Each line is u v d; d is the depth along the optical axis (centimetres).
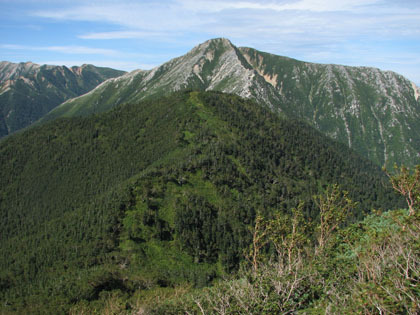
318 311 1438
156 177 10475
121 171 13512
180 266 8188
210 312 1662
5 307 5844
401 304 1055
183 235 8806
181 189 10181
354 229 2219
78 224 9494
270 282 1639
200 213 9362
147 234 8762
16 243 10150
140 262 7975
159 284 6444
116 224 8912
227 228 9312
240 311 1504
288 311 1452
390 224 2155
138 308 2605
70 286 5988
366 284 1223
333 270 1678
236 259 8506
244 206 10106
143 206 9406
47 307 5216
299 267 1873
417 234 1541
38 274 7944
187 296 2308
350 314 1169
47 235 9775
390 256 1446
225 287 1808
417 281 1166
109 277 6053
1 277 7962
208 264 8431
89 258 8062
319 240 2420
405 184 2111
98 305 4869
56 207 13112
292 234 2295
